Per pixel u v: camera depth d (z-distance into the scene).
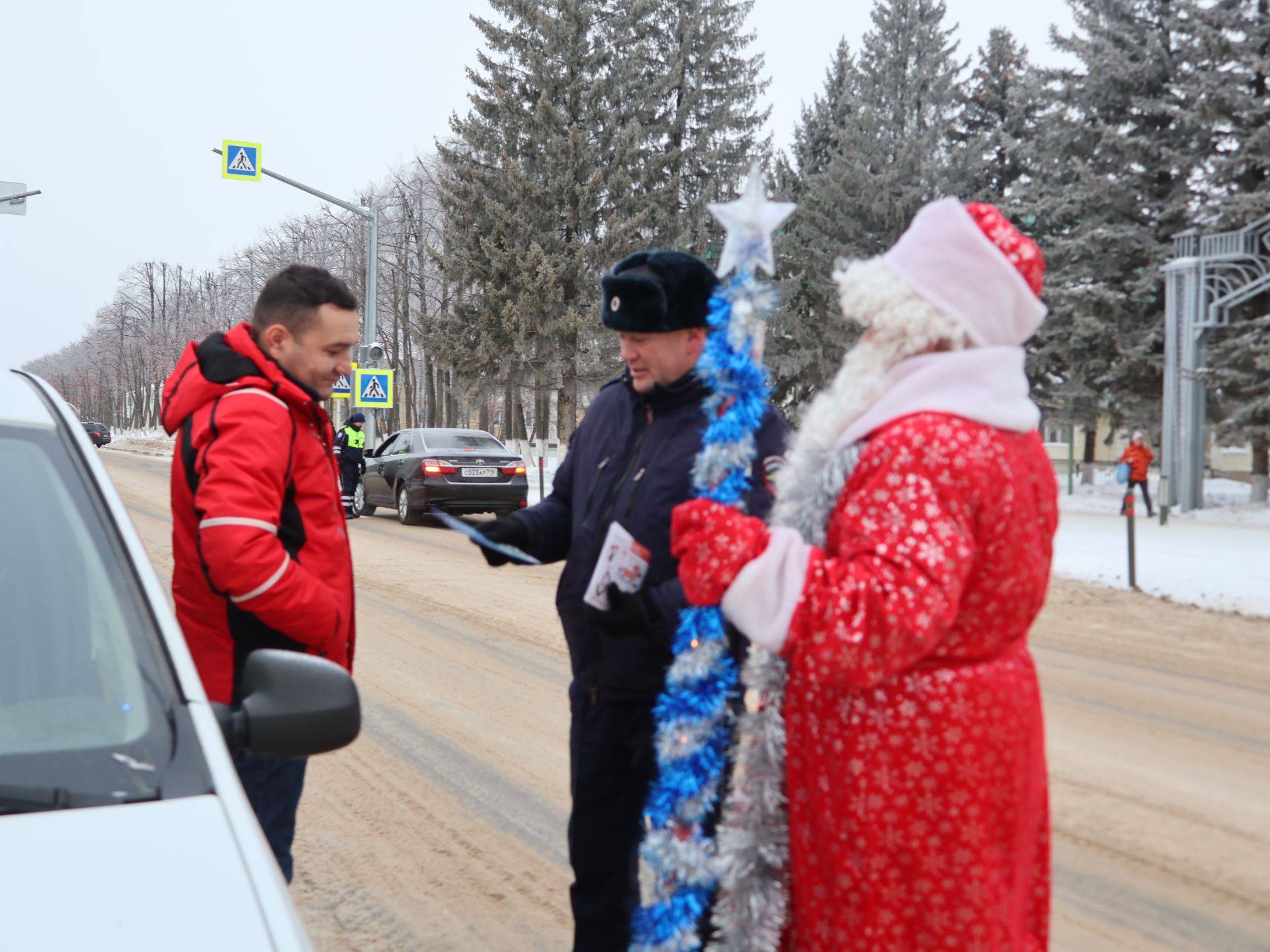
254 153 21.66
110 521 2.09
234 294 68.94
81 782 1.68
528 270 32.06
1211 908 3.62
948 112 34.59
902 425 1.78
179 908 1.44
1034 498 1.84
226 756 1.77
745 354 2.18
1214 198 22.75
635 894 2.71
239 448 2.65
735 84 38.12
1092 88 25.42
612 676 2.52
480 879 3.83
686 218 35.03
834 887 1.86
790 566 1.77
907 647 1.68
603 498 2.58
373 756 5.17
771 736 2.00
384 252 50.75
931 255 1.81
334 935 3.41
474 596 9.73
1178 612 9.28
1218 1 22.95
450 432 16.97
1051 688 6.61
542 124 32.91
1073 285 25.72
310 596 2.70
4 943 1.35
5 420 2.22
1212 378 20.22
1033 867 1.97
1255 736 5.58
